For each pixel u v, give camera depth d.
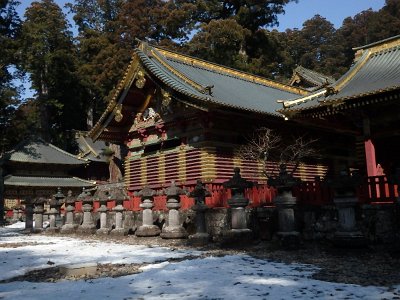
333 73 85.88
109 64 54.28
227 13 63.47
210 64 31.00
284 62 67.94
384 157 21.53
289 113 18.81
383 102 16.67
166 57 28.12
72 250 15.96
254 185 16.42
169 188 18.52
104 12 72.12
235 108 22.97
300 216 14.52
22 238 23.52
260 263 11.03
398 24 82.38
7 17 50.97
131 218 22.20
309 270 9.78
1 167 55.91
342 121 20.62
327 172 31.02
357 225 12.97
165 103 24.84
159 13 56.66
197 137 24.89
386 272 9.15
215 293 7.62
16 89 54.44
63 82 70.31
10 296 7.93
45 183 56.97
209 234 17.14
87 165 64.38
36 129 69.88
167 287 8.26
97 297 7.60
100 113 75.31
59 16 70.56
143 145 29.25
